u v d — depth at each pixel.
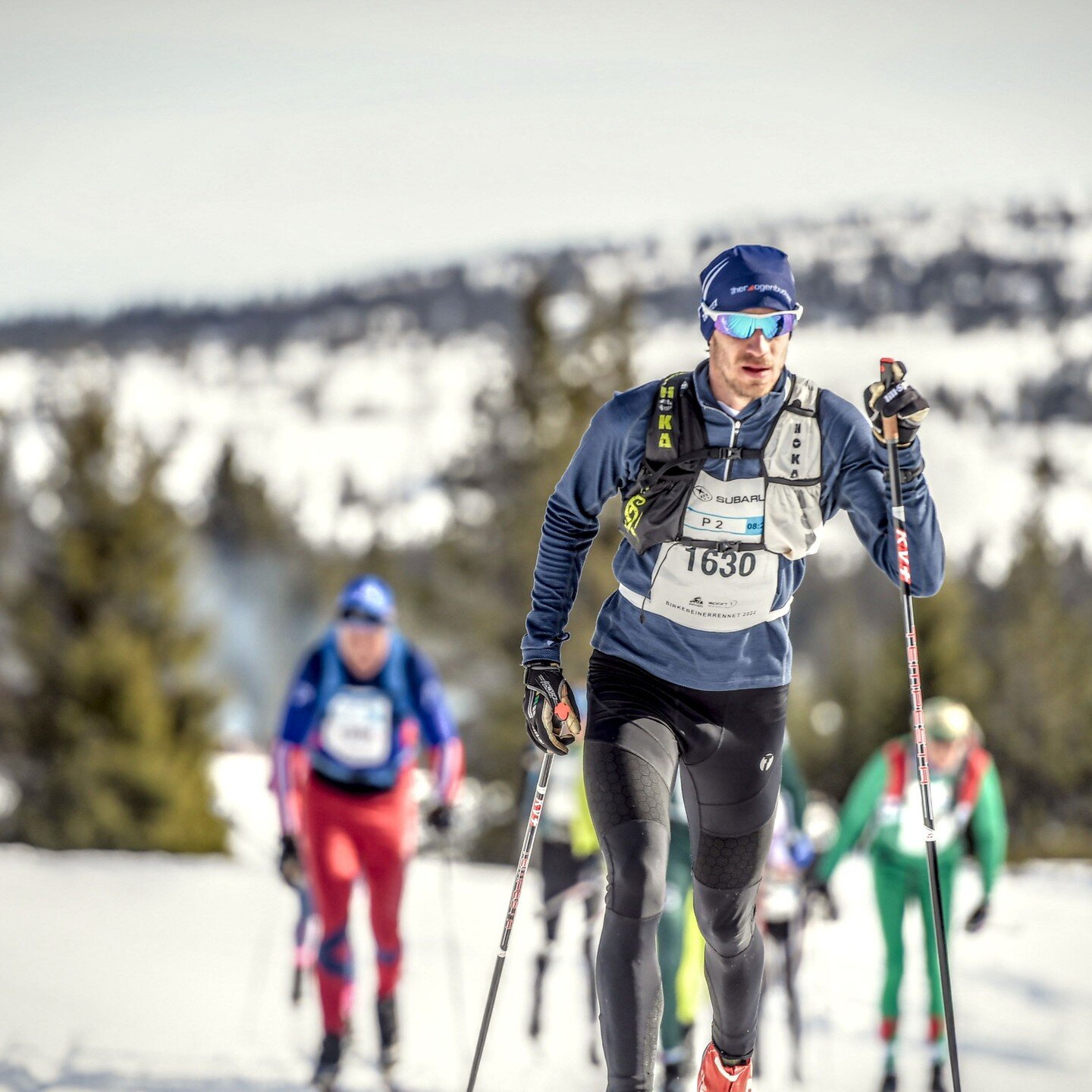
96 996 26.64
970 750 24.03
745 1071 12.23
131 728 101.25
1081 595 188.62
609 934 10.92
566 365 107.88
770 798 11.96
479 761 103.69
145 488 105.50
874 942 36.69
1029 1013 27.89
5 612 103.25
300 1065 22.30
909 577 11.41
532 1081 22.12
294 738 22.33
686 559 11.52
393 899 21.88
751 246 11.29
